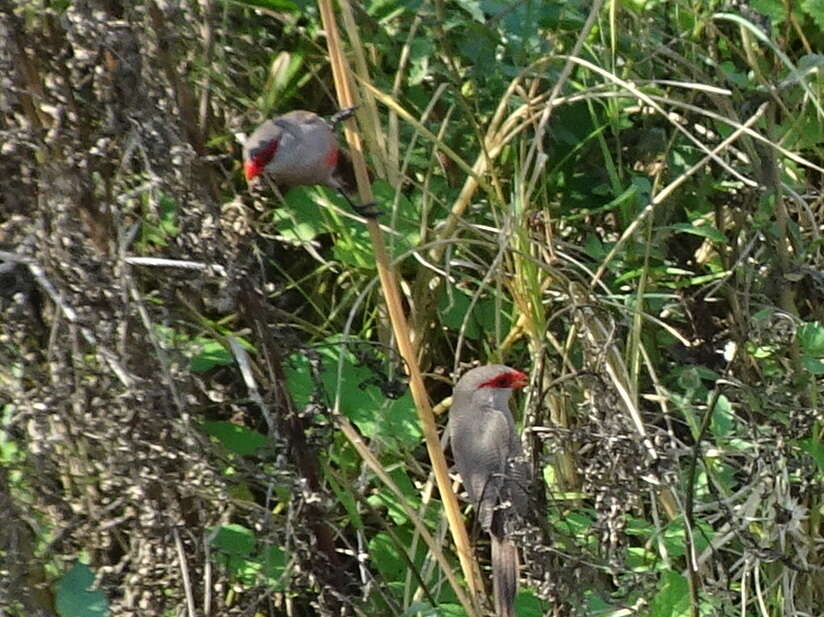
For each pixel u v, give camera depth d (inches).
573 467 365.4
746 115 410.0
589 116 412.5
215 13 359.9
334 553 320.8
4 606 295.4
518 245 369.4
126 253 300.4
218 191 339.9
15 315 295.9
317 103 399.2
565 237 415.2
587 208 412.5
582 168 415.8
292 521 310.7
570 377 338.0
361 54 346.9
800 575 366.9
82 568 297.3
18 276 296.2
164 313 311.1
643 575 328.8
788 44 424.8
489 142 380.5
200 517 305.6
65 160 294.8
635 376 370.3
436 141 361.1
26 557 300.8
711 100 411.8
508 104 398.0
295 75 388.2
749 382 376.2
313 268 391.9
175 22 313.4
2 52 291.9
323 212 370.3
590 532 336.2
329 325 388.2
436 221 392.2
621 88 395.2
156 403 295.1
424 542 360.2
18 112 302.7
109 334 289.9
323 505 318.0
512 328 382.6
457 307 383.9
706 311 398.3
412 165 398.0
